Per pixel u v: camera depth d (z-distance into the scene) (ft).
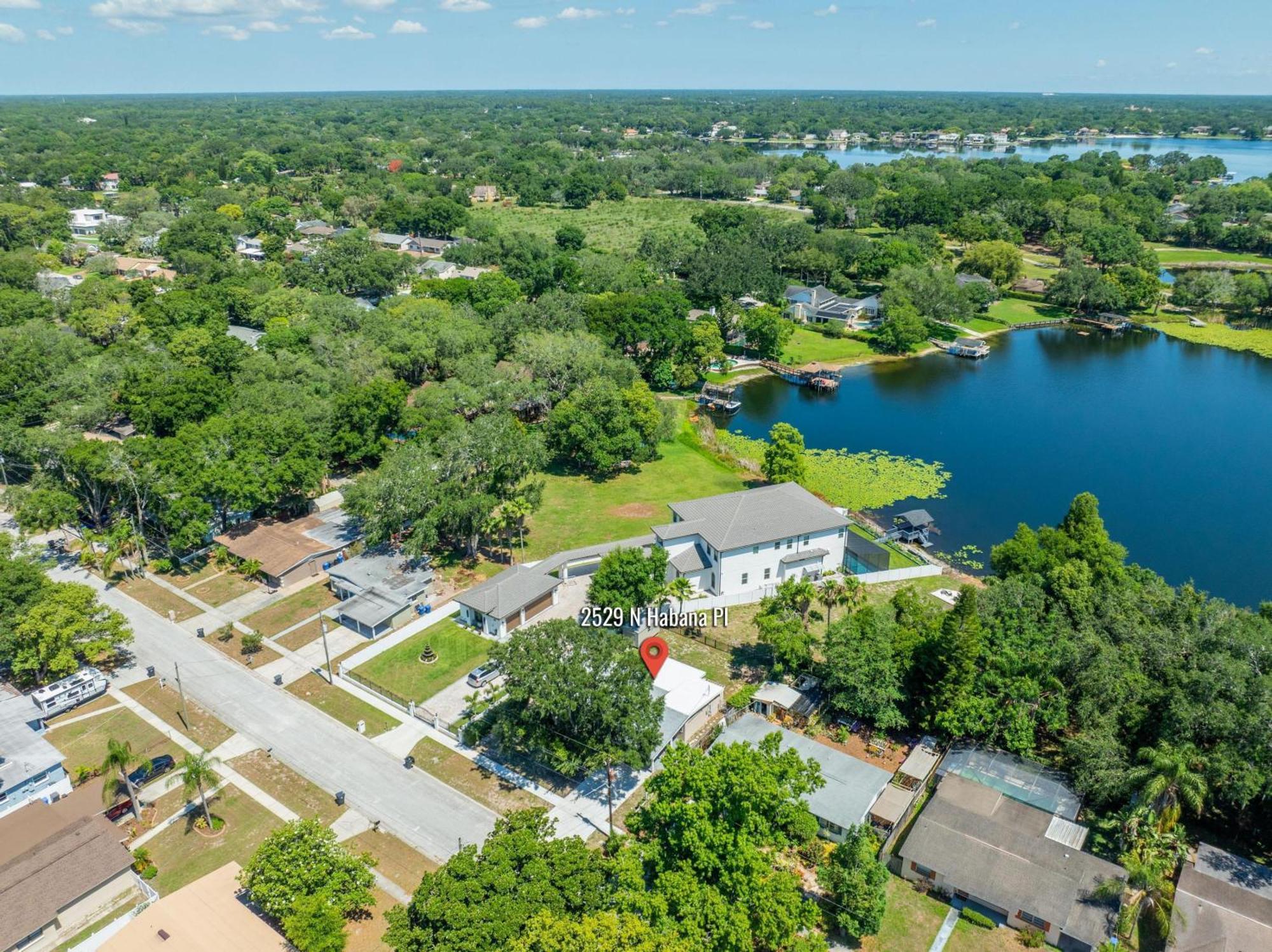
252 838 178.70
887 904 157.38
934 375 532.73
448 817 184.75
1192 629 206.08
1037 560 250.98
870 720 211.41
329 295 525.75
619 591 246.27
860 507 353.31
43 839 168.25
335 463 366.22
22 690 226.38
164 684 231.30
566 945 126.82
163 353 422.82
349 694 226.99
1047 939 154.10
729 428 440.04
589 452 361.30
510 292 548.72
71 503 282.97
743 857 145.38
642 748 182.60
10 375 384.47
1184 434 432.66
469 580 283.18
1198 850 167.32
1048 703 196.54
